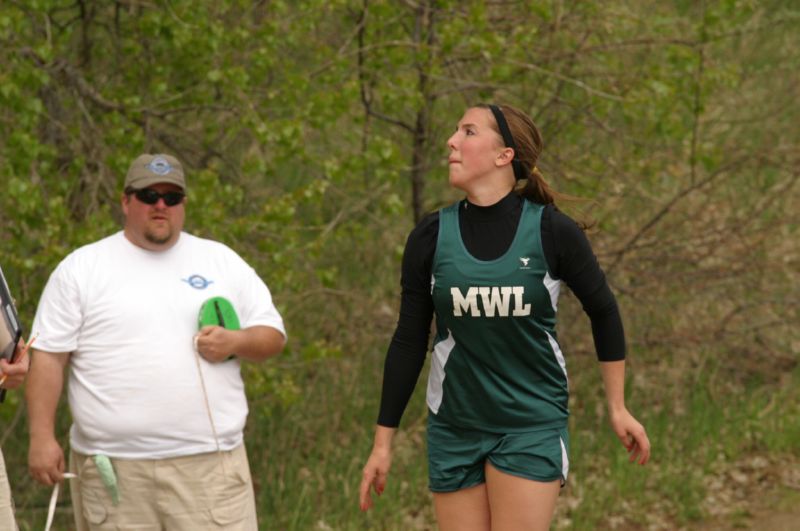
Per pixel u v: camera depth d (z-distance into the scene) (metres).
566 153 29.70
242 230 22.38
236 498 14.64
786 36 45.06
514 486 13.29
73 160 23.84
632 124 29.66
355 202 30.52
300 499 24.28
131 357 14.16
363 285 35.12
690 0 33.47
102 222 21.53
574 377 31.00
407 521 24.59
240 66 23.31
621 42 27.95
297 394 23.70
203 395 14.34
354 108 27.59
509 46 25.97
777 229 35.69
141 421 14.09
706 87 28.08
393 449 28.31
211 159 28.53
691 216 30.23
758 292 34.00
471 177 13.26
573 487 25.81
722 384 30.92
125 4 25.70
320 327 32.72
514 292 13.05
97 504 14.39
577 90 29.44
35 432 14.19
